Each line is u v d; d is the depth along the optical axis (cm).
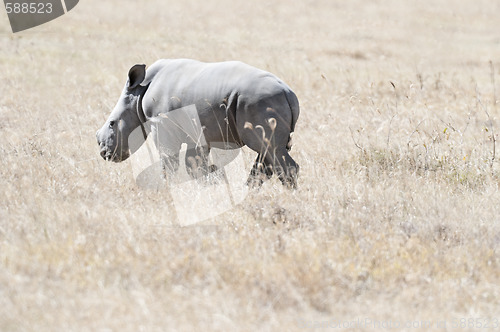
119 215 2506
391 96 5447
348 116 4444
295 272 2070
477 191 3089
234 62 2986
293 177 2895
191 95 2973
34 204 2591
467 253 2328
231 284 2038
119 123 3238
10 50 6981
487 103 5259
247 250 2245
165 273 2058
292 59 7294
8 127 4212
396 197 2839
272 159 2875
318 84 5822
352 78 6119
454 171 3281
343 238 2430
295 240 2361
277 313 1920
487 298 2058
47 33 8056
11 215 2494
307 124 4325
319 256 2200
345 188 2902
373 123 4269
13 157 3297
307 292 1998
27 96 5166
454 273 2183
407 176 3136
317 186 2912
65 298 1909
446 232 2533
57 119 4428
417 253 2334
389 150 3625
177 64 3111
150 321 1823
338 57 7800
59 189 2889
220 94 2902
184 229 2462
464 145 3775
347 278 2108
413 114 4538
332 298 1978
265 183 2931
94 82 5756
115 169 3250
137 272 2070
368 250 2317
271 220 2591
